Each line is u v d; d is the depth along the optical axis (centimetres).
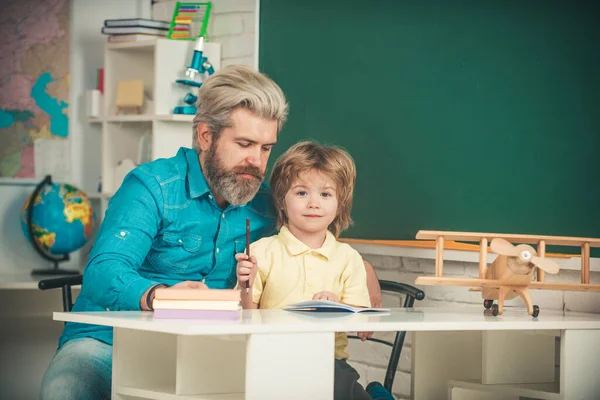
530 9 249
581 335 190
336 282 224
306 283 220
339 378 198
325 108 297
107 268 191
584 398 191
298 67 306
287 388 156
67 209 373
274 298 220
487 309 205
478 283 197
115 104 386
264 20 322
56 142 404
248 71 216
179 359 167
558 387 214
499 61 255
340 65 293
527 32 250
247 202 223
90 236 405
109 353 205
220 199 223
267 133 214
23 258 398
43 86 402
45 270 376
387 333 279
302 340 158
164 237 213
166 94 358
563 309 237
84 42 405
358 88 288
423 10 272
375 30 284
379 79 282
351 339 293
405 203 275
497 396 228
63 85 404
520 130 250
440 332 235
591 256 235
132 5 401
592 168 234
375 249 279
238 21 346
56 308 365
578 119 238
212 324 151
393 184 278
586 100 237
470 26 262
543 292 242
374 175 283
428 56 271
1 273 385
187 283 179
